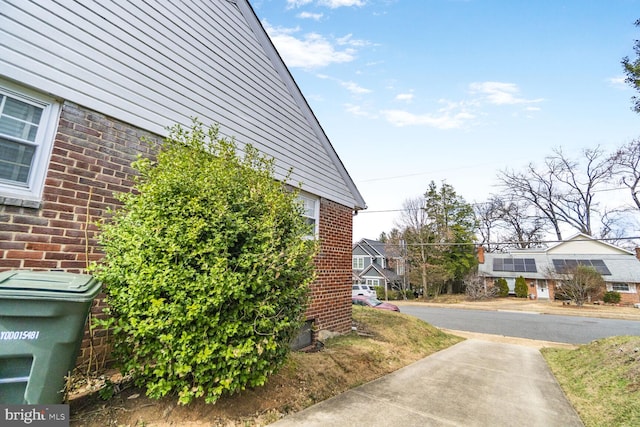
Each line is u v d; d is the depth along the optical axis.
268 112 6.16
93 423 2.49
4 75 2.93
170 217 2.88
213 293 2.63
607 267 27.80
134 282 2.57
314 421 3.11
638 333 13.85
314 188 7.05
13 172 2.96
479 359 7.09
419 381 4.85
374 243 41.38
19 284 2.10
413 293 32.31
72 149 3.32
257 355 2.78
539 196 32.06
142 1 4.24
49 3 3.32
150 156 4.03
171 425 2.63
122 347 2.69
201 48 5.00
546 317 19.11
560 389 4.98
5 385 2.03
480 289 29.84
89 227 3.34
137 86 4.02
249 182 3.46
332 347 5.84
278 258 2.97
